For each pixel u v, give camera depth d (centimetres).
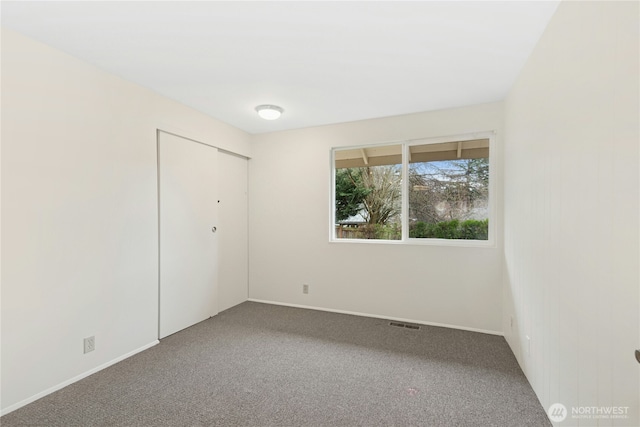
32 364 184
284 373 220
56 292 197
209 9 161
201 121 323
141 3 156
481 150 310
